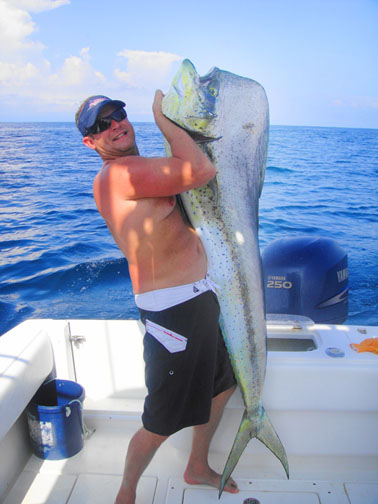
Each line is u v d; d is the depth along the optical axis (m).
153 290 1.61
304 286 2.80
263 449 2.03
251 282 1.77
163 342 1.60
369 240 8.20
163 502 1.83
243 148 1.66
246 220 1.74
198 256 1.69
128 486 1.72
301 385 1.90
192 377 1.65
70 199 12.50
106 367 2.29
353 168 18.03
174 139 1.53
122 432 2.26
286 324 2.16
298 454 2.01
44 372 2.08
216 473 1.91
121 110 1.62
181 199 1.76
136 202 1.55
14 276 6.51
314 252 2.86
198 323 1.63
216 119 1.60
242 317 1.79
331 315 2.85
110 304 5.52
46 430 2.03
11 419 1.75
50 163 20.78
